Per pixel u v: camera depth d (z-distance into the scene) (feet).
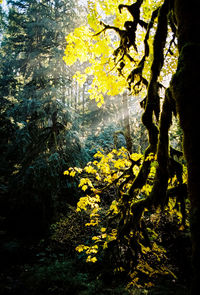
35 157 25.21
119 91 9.01
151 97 6.88
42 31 43.50
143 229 8.71
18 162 28.68
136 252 8.39
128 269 8.53
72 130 30.04
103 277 12.99
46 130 30.30
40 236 22.62
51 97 31.24
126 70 9.11
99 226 22.33
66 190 26.73
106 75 8.31
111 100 39.50
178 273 12.59
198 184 2.96
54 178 24.61
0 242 20.38
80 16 39.52
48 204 23.90
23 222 23.04
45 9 42.50
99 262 17.47
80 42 7.86
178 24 3.87
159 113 6.93
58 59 35.63
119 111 40.91
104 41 7.94
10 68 49.24
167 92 5.38
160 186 6.54
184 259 12.60
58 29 39.09
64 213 25.43
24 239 21.84
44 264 18.52
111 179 10.56
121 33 7.71
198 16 3.50
